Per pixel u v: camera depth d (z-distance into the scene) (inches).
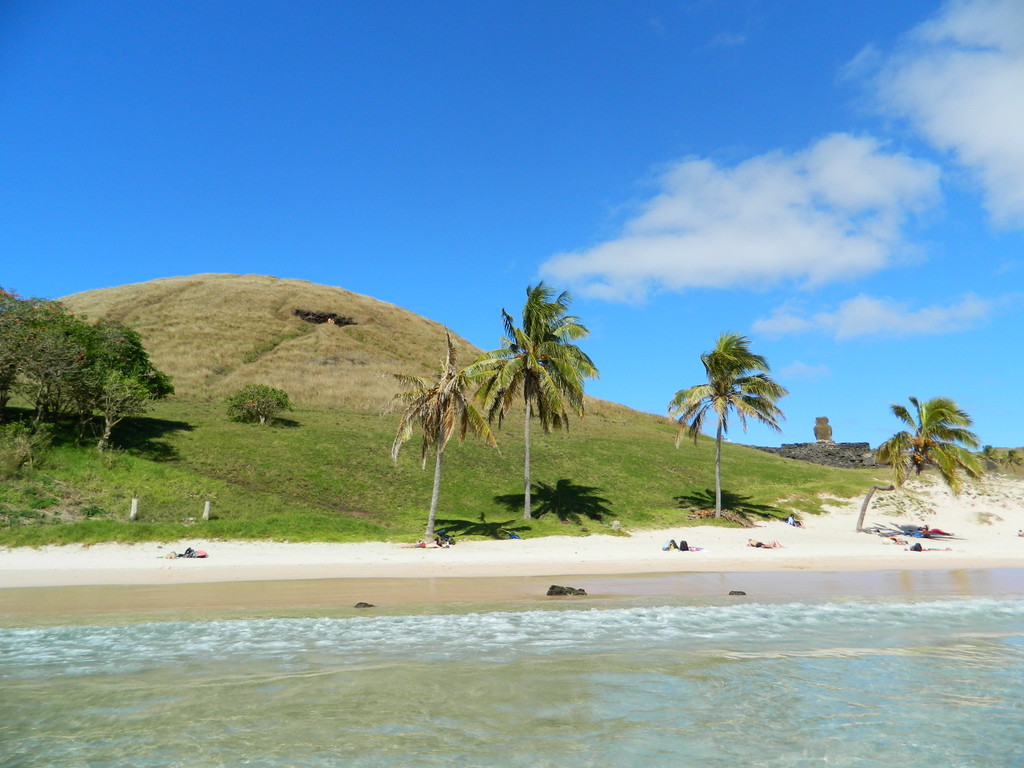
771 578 908.6
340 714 349.1
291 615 605.6
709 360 1568.7
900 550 1325.0
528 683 403.2
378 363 3373.5
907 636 544.1
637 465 2050.9
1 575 804.0
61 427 1556.3
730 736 328.8
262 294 4062.5
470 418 1256.8
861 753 311.7
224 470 1583.4
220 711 352.2
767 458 2539.4
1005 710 370.3
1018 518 1710.1
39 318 1649.9
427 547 1138.7
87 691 384.5
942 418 1496.1
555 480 1822.1
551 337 1443.2
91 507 1199.6
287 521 1184.8
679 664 450.3
